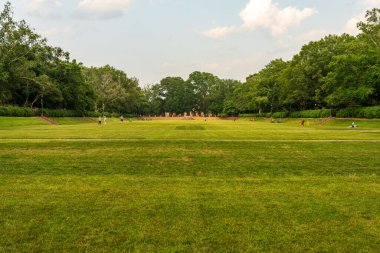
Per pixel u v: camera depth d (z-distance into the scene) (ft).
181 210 26.63
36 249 19.67
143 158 52.85
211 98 577.84
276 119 309.42
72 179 38.32
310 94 273.33
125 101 449.48
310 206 27.91
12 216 25.08
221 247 19.97
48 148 62.18
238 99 446.60
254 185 35.65
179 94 598.34
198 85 606.96
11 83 197.98
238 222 24.00
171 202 28.81
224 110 512.22
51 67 288.51
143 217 24.97
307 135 92.27
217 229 22.71
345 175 41.98
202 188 34.14
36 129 127.95
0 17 169.27
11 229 22.57
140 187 34.45
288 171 44.29
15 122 190.60
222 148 63.72
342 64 202.69
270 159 52.70
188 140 74.64
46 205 27.81
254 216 25.34
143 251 19.38
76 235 21.62
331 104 227.61
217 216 25.27
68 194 31.35
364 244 20.49
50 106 306.14
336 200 29.78
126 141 72.33
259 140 77.20
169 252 19.26
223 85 602.85
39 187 34.17
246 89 432.66
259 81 369.30
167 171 43.80
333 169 45.65
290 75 289.74
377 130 126.52
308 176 41.19
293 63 294.46
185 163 49.24
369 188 34.60
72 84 293.84
